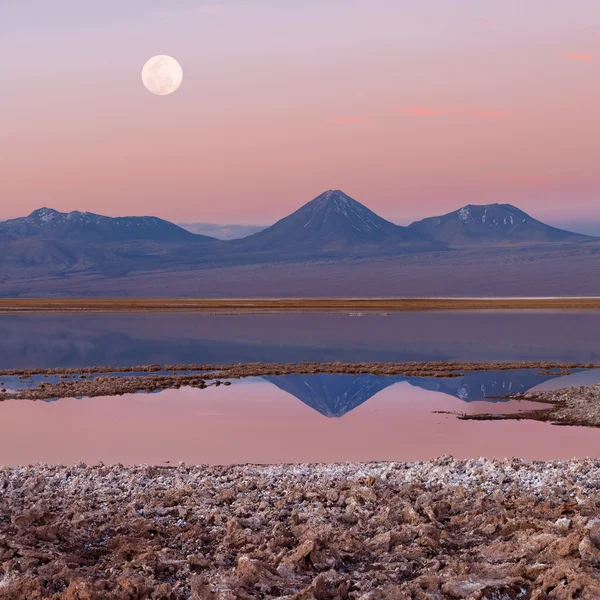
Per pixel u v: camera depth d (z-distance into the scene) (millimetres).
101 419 30688
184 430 28016
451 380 43125
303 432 27625
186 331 83250
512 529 13633
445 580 11375
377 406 34062
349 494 16312
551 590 11125
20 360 57156
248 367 49219
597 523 12922
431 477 18000
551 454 23297
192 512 15273
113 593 10938
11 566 12008
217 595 10789
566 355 58406
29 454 23781
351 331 82125
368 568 12312
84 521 14586
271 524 14523
